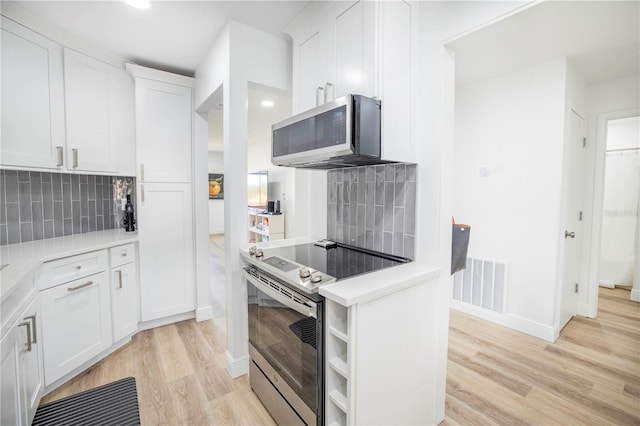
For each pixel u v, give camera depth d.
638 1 1.58
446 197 1.47
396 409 1.29
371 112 1.29
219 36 2.06
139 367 2.06
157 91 2.51
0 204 1.99
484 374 1.98
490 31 1.29
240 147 1.96
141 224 2.48
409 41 1.45
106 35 2.08
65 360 1.83
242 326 1.99
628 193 3.72
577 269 2.86
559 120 2.34
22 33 1.82
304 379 1.29
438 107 1.43
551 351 2.26
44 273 1.71
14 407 1.26
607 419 1.60
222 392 1.81
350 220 1.92
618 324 2.71
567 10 1.67
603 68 2.47
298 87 1.86
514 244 2.62
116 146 2.39
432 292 1.43
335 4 1.52
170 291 2.66
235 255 1.95
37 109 1.92
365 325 1.12
